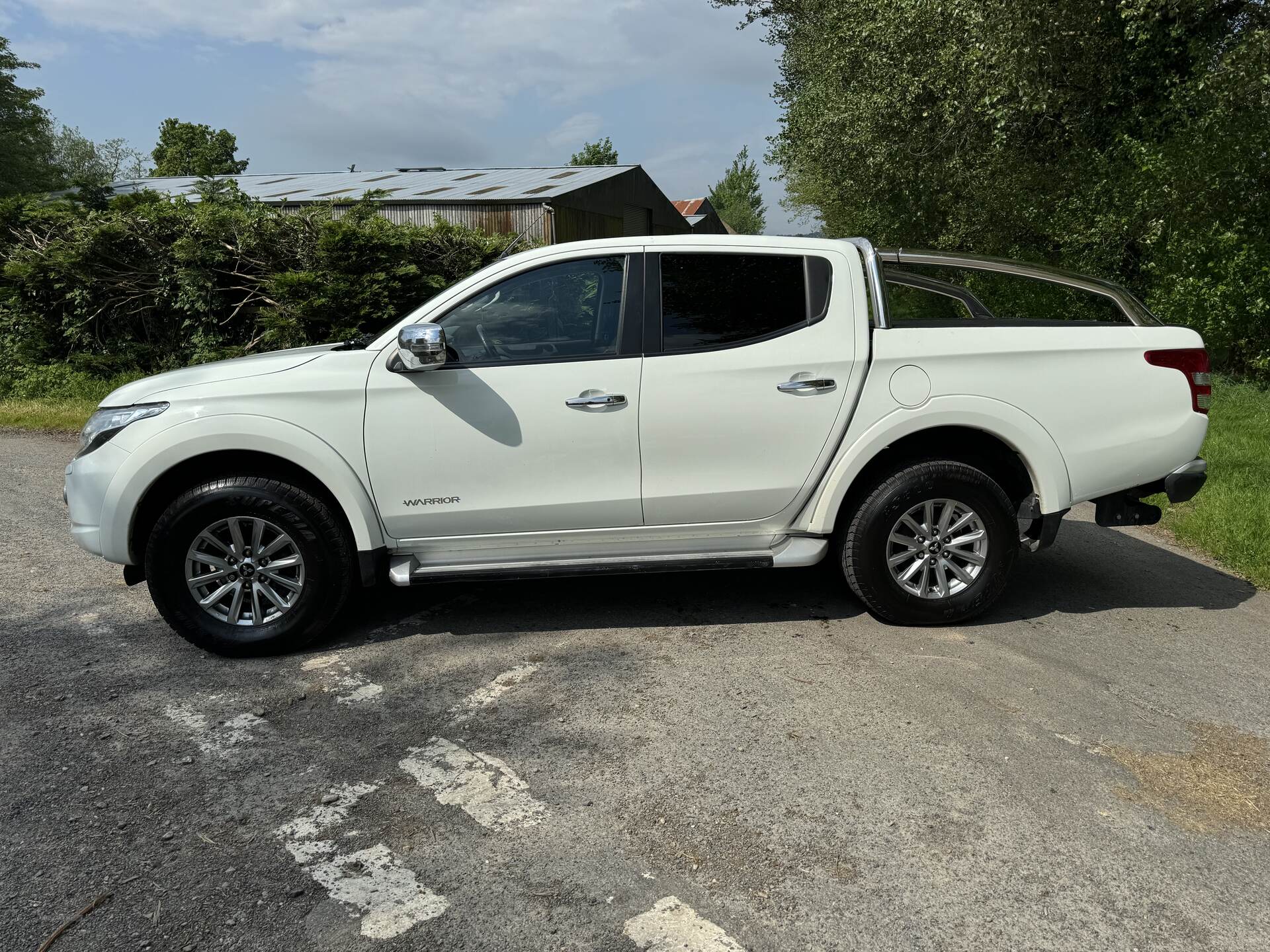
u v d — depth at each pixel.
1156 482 4.29
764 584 4.91
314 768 3.07
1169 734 3.25
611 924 2.30
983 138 12.15
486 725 3.36
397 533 4.04
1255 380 10.78
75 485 3.95
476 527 4.04
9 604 4.70
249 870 2.53
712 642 4.11
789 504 4.14
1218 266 9.93
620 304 4.01
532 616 4.47
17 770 3.05
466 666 3.89
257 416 3.85
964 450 4.36
